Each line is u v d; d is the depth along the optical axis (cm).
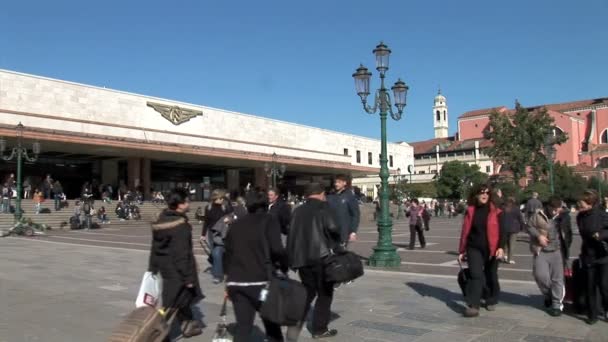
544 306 808
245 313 512
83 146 3934
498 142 6044
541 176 5991
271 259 520
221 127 5247
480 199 754
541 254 764
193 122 4962
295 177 6962
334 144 6844
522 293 911
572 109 9075
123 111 4378
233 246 519
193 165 5603
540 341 621
